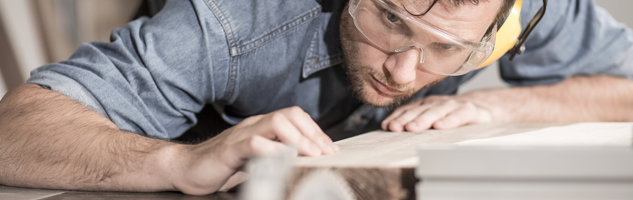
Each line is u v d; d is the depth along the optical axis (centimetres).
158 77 87
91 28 229
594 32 136
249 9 97
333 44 109
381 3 81
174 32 90
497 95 141
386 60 91
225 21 93
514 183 37
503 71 154
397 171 44
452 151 38
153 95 87
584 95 143
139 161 62
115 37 92
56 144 69
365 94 102
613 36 141
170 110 92
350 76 103
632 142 63
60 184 65
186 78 91
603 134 73
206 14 92
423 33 82
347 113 136
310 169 45
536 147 38
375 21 86
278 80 110
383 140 77
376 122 146
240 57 98
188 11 92
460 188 38
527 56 139
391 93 99
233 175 62
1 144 70
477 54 88
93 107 79
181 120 98
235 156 53
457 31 82
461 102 121
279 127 55
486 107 131
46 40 226
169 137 100
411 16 80
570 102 141
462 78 151
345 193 45
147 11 152
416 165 44
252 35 97
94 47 87
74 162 66
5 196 61
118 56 87
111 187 63
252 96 111
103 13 227
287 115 59
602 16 141
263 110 120
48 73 82
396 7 80
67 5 233
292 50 106
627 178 36
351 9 88
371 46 92
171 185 60
